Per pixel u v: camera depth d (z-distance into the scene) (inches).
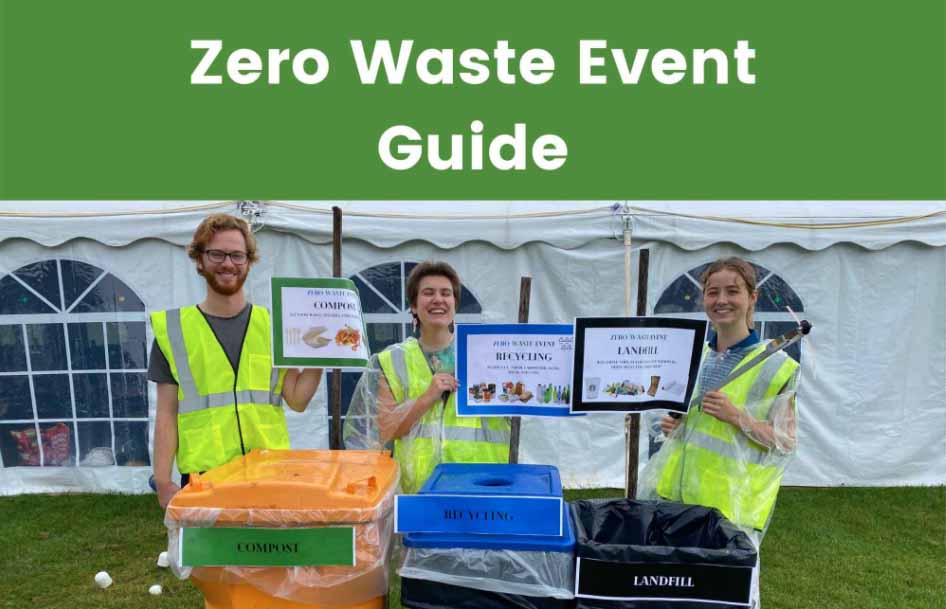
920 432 206.5
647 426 204.4
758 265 200.8
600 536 74.9
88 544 164.2
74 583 142.7
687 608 59.7
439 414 94.0
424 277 96.5
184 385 85.4
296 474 69.4
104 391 202.7
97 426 204.1
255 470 71.5
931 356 205.2
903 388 205.2
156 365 86.6
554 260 197.6
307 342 85.5
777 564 152.6
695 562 59.6
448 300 95.9
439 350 99.0
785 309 203.0
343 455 80.8
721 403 84.4
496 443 96.2
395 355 98.2
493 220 194.7
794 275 201.3
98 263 195.8
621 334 81.7
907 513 185.0
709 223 196.4
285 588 65.1
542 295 199.8
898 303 203.2
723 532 68.0
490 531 63.4
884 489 204.5
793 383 86.8
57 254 195.9
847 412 205.2
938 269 203.3
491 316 198.8
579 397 82.4
